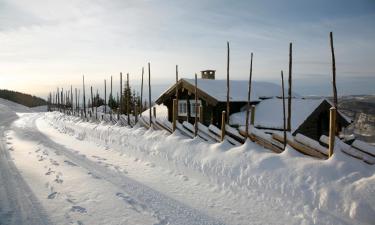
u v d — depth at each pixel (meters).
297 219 5.89
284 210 6.26
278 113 15.98
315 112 15.09
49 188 8.11
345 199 5.68
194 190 7.79
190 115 19.98
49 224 5.93
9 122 35.28
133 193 7.64
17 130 25.22
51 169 10.20
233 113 18.42
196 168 8.96
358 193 5.60
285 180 6.78
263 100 19.00
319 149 7.47
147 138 12.34
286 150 7.71
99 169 10.18
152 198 7.29
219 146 9.23
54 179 8.96
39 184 8.49
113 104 48.06
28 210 6.62
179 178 8.81
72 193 7.69
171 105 21.42
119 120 19.34
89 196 7.45
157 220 6.07
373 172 6.29
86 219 6.14
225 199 7.11
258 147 8.61
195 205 6.83
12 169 10.30
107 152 13.42
